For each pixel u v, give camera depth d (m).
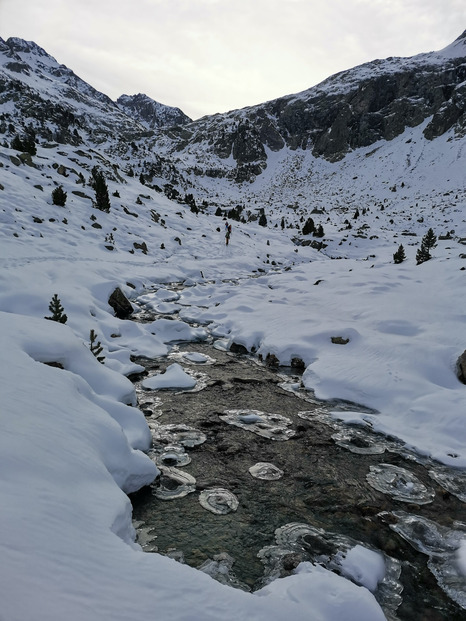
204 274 24.11
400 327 12.26
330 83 135.62
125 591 2.75
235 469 6.28
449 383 9.17
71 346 7.55
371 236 41.75
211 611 2.84
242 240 34.88
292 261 32.34
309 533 4.93
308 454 6.81
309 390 9.55
